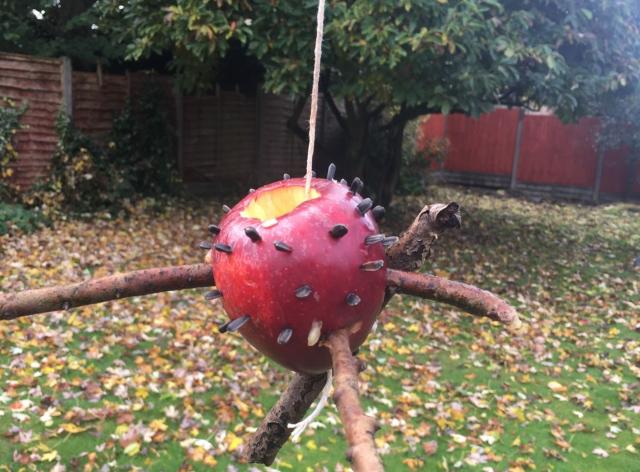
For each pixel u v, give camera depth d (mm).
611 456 3162
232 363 3846
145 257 5723
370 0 4793
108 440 2930
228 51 7438
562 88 5539
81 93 7293
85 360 3691
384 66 5070
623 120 10539
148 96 7777
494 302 873
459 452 3113
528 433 3346
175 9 5031
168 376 3590
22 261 5172
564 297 5812
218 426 3143
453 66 5078
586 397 3797
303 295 780
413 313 5066
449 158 14008
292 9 5074
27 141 6816
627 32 6047
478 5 5035
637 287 6273
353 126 7605
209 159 8969
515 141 13078
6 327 3996
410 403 3551
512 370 4125
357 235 828
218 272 868
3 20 7016
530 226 9328
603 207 11609
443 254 7012
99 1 7199
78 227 6449
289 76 5207
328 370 924
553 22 5609
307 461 2938
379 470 575
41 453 2783
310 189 902
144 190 7879
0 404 3119
